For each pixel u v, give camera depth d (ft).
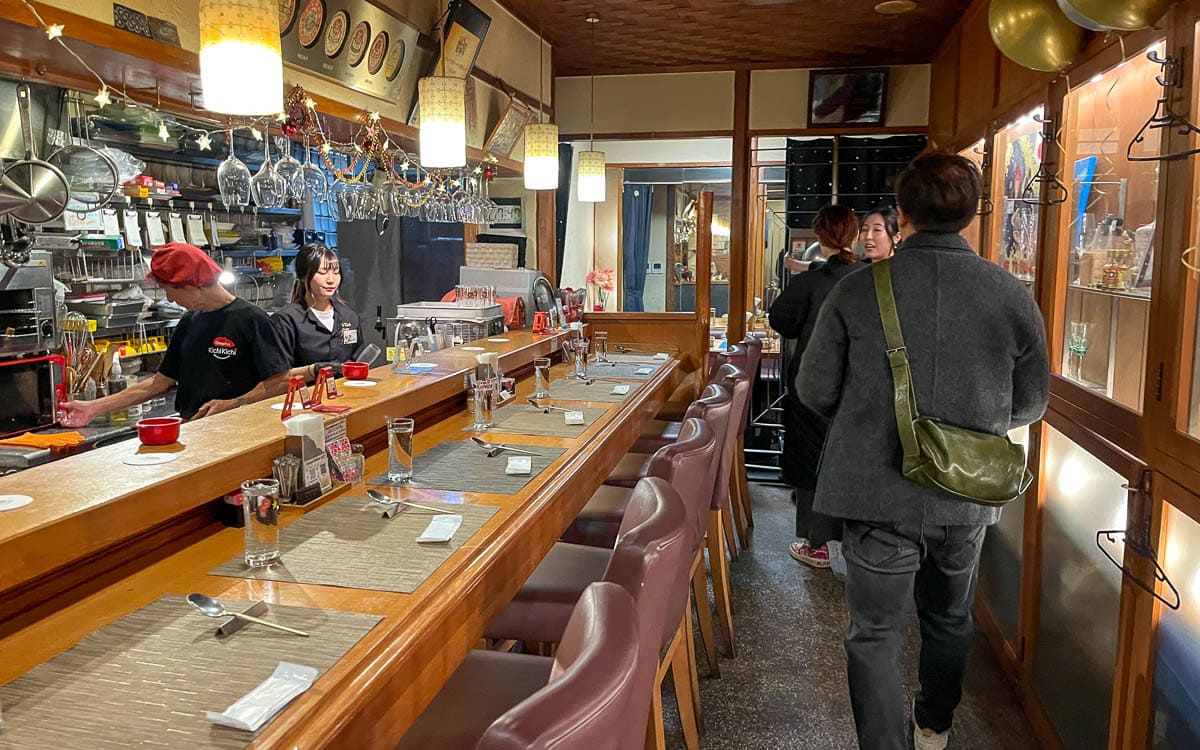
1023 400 6.80
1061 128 8.46
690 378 16.97
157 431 5.83
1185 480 5.34
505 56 14.53
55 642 3.96
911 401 6.41
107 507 4.57
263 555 4.92
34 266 10.24
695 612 11.18
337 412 6.91
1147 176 6.92
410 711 4.07
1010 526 9.90
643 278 24.07
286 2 8.46
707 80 18.56
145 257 14.49
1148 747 5.88
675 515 4.30
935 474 6.23
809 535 12.83
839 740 8.25
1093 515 7.22
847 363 6.81
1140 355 6.68
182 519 5.37
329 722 3.37
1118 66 7.03
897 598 6.68
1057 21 7.73
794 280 12.22
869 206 17.97
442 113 10.57
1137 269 6.69
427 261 19.26
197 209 15.56
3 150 7.65
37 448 9.15
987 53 12.23
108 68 7.05
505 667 5.43
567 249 22.82
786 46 16.62
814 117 18.10
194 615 4.24
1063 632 7.84
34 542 4.14
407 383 8.54
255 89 6.48
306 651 3.86
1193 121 5.53
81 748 3.09
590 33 16.02
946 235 6.69
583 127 19.17
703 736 8.32
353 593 4.51
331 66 9.55
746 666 9.78
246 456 5.76
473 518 5.74
